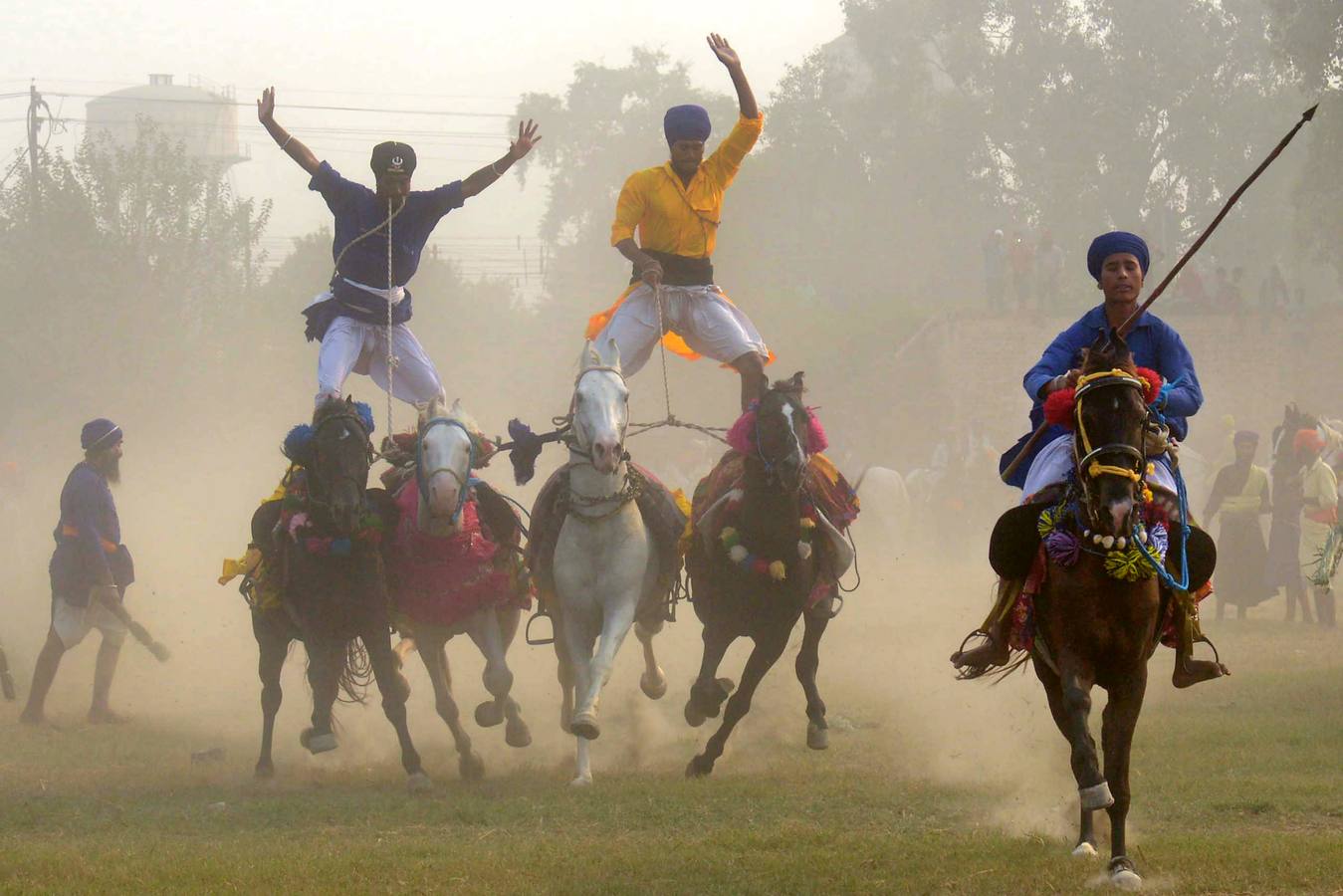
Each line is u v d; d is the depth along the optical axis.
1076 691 11.54
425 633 18.20
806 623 19.19
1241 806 14.74
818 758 18.78
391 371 19.11
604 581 17.62
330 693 17.64
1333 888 11.16
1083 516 11.55
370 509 17.44
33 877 12.39
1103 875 11.43
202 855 13.23
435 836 14.48
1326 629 31.72
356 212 19.53
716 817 15.01
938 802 15.54
